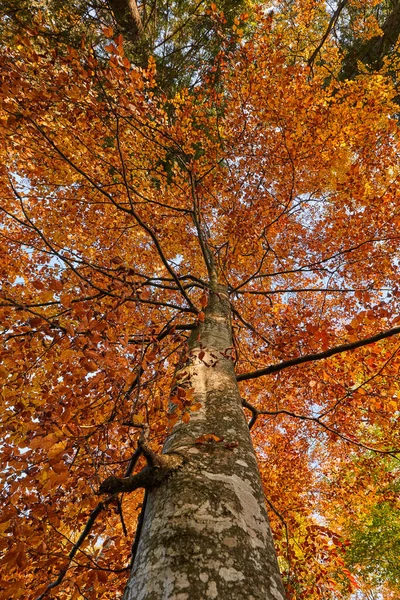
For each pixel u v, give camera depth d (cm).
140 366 280
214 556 138
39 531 278
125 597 138
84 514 309
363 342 352
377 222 626
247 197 693
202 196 694
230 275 739
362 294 504
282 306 653
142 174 692
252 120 680
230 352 346
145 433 197
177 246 704
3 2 789
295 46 1107
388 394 486
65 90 416
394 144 678
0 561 217
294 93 645
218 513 160
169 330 346
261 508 179
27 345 306
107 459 288
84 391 264
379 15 1401
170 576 131
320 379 516
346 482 643
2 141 479
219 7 1099
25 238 582
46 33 721
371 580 974
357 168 607
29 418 292
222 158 707
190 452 201
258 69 654
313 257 714
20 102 404
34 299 399
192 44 1188
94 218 629
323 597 414
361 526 949
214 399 260
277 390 625
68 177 571
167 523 156
